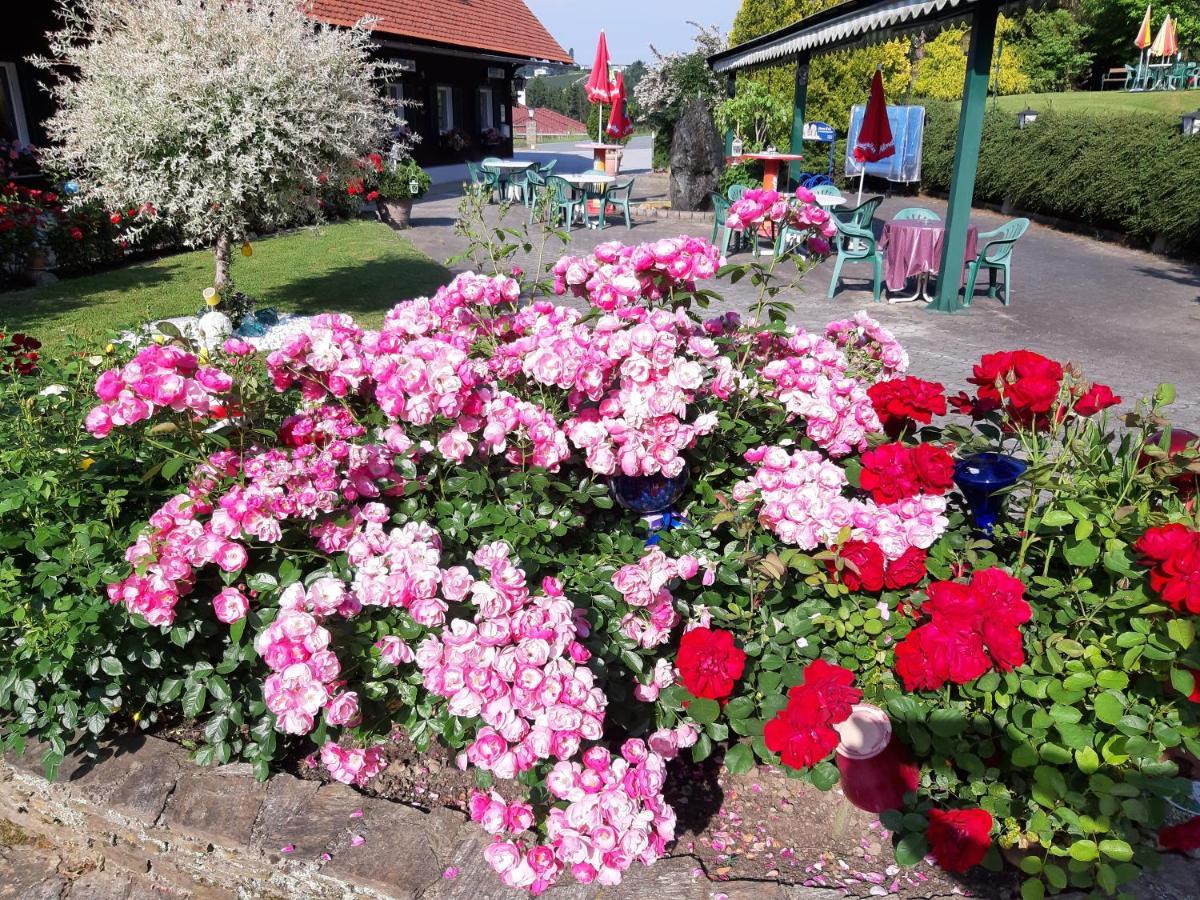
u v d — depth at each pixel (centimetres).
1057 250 1245
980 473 247
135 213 942
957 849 177
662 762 183
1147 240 1229
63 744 215
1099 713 184
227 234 694
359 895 188
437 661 178
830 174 1930
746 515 230
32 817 229
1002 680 198
